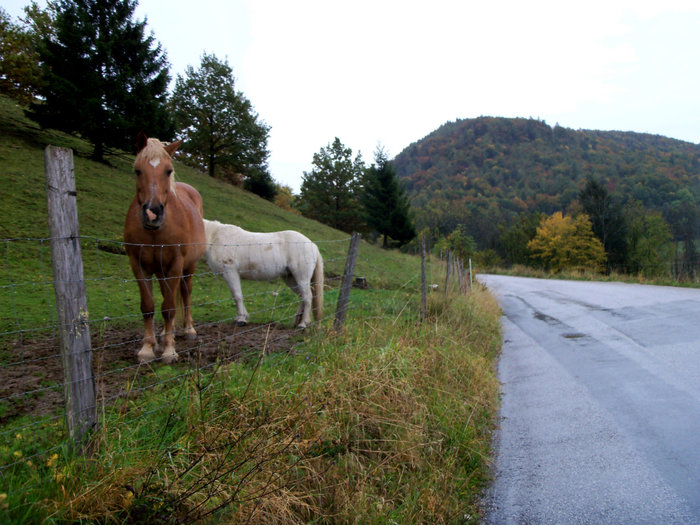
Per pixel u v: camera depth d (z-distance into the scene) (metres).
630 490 3.08
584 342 8.05
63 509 2.09
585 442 3.89
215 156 38.22
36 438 2.68
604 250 43.16
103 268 10.64
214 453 2.63
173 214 4.96
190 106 36.56
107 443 2.58
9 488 2.10
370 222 39.53
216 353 4.95
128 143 22.30
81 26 20.98
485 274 39.97
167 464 2.51
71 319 2.54
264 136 39.28
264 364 4.08
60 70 20.67
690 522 2.67
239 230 7.07
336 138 45.78
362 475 3.02
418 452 3.43
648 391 5.07
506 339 9.05
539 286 22.14
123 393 3.39
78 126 20.61
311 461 2.97
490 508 3.01
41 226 12.41
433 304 8.03
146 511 2.20
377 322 6.03
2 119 23.11
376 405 3.66
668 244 40.31
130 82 22.03
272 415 3.06
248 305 8.54
